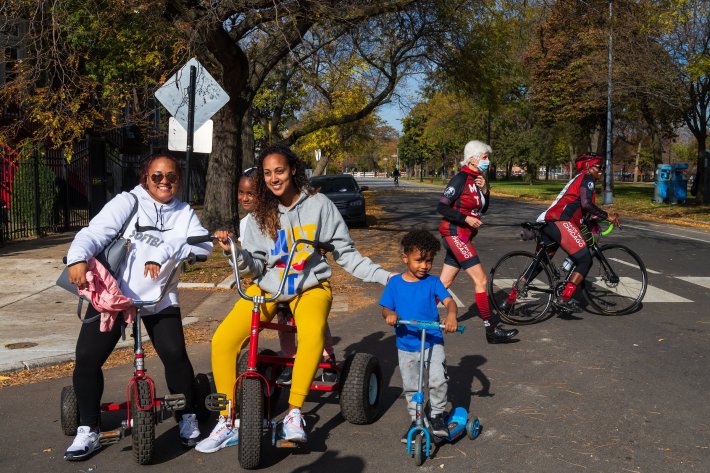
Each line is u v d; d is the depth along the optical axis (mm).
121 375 5879
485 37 19922
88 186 19297
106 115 19203
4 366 5914
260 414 3889
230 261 4184
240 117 13922
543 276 8289
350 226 19609
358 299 9188
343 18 13555
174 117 9602
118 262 4059
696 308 8508
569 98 36406
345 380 4590
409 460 4133
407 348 4293
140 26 15023
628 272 8250
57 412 5000
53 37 12281
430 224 20188
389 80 20219
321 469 4012
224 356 4324
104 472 3975
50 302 8766
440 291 4230
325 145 38062
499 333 6840
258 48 16984
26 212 16141
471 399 5234
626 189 45469
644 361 6230
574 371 5938
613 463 4062
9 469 4012
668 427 4637
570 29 30547
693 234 17375
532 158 54750
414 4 17562
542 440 4426
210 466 4062
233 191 13820
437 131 57625
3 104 14711
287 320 4801
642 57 24281
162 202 4289
